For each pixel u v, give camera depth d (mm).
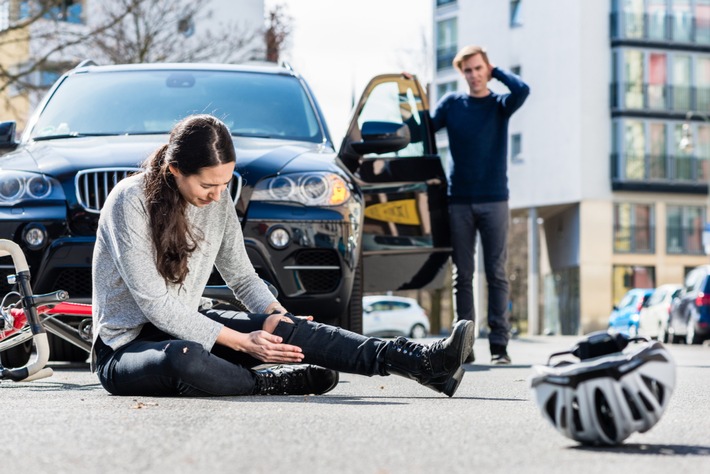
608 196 45438
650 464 2748
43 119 7734
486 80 8734
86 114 7707
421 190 8023
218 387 4703
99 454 2883
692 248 46688
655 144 46219
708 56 47062
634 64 45781
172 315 4684
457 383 4715
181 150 4555
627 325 32875
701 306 23453
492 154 8727
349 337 4734
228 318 4871
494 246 8781
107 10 26797
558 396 3025
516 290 65250
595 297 45281
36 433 3346
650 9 46188
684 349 17703
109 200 4781
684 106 46594
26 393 5098
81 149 6914
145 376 4676
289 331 4770
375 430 3443
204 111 7711
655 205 46156
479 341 24672
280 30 30484
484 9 48094
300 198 6727
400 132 7617
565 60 45500
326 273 6766
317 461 2762
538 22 46281
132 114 7695
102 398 4664
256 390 4844
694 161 46688
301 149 7223
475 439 3230
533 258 46250
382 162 7902
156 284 4699
